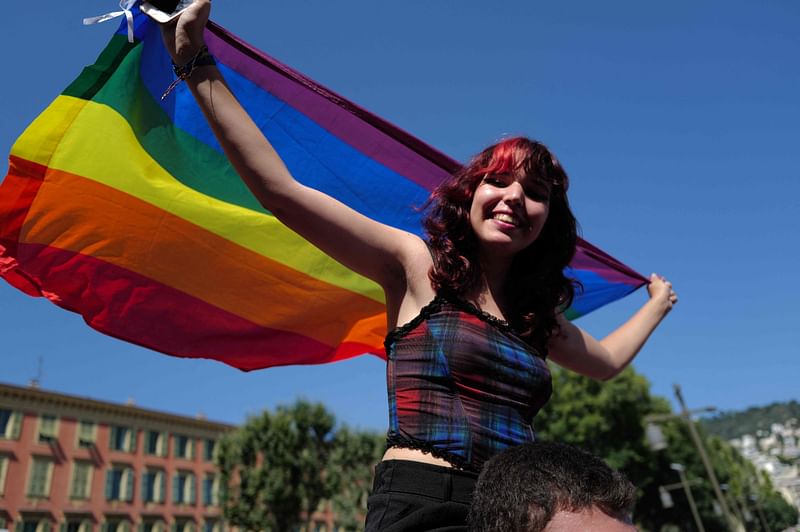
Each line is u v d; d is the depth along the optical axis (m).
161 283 3.03
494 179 2.21
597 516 1.28
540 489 1.31
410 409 1.88
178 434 49.25
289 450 34.75
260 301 3.19
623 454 35.81
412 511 1.73
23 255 2.86
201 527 48.56
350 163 3.36
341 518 36.31
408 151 3.36
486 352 1.92
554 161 2.27
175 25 2.10
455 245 2.10
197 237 3.08
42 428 41.94
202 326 3.14
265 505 34.00
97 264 2.94
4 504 39.12
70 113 2.85
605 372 3.03
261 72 3.18
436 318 1.97
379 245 2.09
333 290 3.27
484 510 1.37
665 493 35.50
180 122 3.07
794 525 102.12
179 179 3.07
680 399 23.81
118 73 2.84
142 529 45.28
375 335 3.43
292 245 3.23
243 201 3.19
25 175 2.82
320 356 3.38
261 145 2.03
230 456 34.94
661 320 3.56
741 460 90.88
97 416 44.88
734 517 52.66
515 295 2.22
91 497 43.16
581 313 4.21
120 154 2.92
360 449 36.62
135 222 2.97
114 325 3.00
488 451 1.82
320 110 3.28
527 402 1.96
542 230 2.34
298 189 2.02
